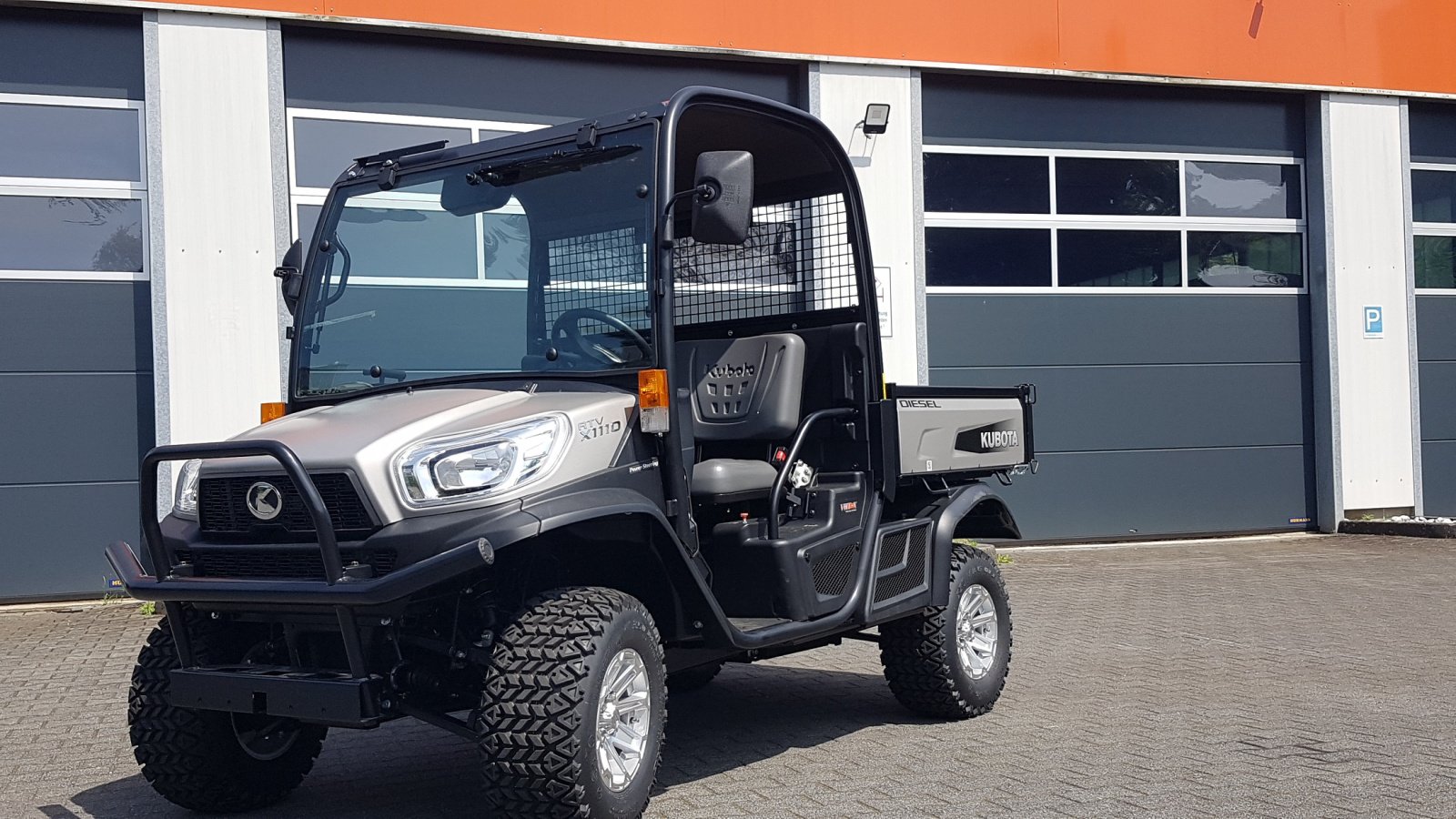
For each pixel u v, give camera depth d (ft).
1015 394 21.63
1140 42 40.37
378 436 12.94
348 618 12.37
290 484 13.00
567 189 15.20
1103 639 25.64
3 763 17.19
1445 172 45.14
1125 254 41.27
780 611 15.66
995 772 15.67
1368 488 43.60
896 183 37.65
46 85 30.73
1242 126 42.75
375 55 33.09
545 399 13.97
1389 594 30.83
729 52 35.86
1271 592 31.63
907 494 19.66
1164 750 16.62
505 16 33.60
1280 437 43.19
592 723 12.39
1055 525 40.45
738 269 18.90
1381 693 20.11
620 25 34.81
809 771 15.99
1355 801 14.16
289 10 31.71
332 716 12.47
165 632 14.61
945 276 39.22
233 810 14.85
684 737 18.21
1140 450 41.39
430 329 15.65
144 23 30.83
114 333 31.30
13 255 30.55
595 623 12.74
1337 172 43.16
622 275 14.67
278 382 31.63
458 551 11.87
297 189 32.40
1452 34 44.01
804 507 16.93
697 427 17.37
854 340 17.57
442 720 12.96
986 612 19.47
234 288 31.35
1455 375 45.21
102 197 31.19
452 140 33.88
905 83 37.83
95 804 15.23
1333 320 43.14
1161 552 39.52
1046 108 40.32
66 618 29.19
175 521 14.20
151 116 30.86
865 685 21.93
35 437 30.71
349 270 16.28
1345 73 42.86
